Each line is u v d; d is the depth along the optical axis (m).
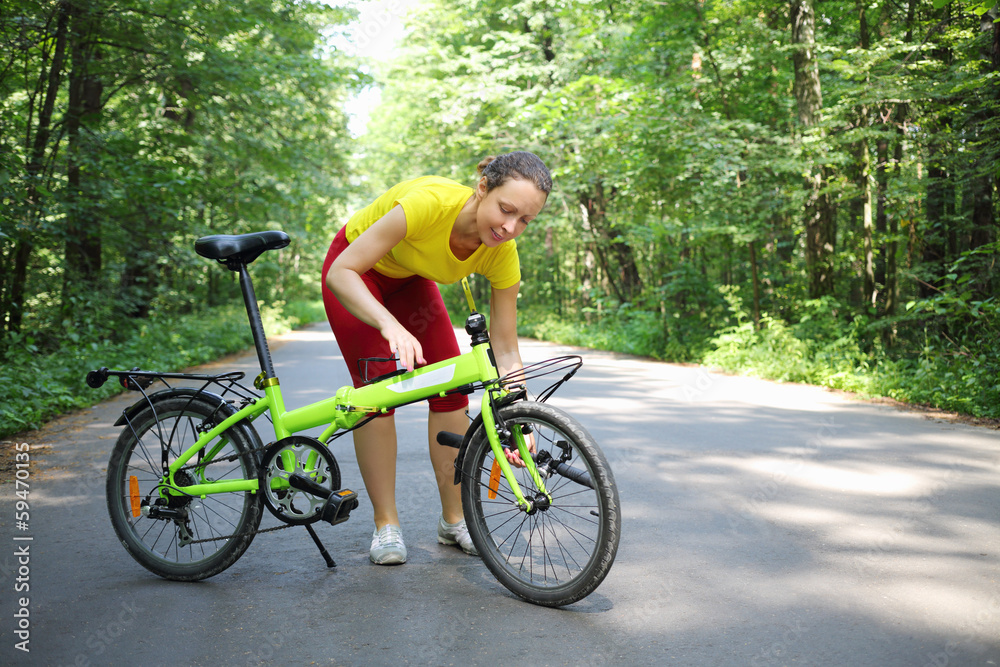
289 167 16.61
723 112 14.69
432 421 3.06
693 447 5.24
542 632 2.25
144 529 2.89
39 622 2.31
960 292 9.91
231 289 23.33
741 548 3.06
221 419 2.80
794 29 12.21
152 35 10.88
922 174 11.66
